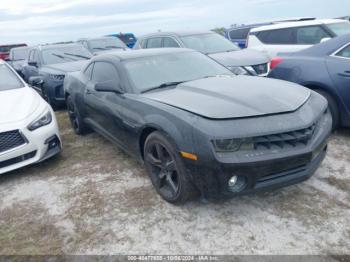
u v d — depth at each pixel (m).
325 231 2.47
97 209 3.04
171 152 2.72
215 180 2.44
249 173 2.38
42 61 8.32
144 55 4.03
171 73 3.77
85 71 4.96
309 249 2.30
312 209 2.75
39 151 3.83
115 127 3.77
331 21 7.47
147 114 3.01
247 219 2.69
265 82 3.38
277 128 2.45
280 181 2.53
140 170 3.80
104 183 3.55
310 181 3.20
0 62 5.47
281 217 2.68
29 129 3.74
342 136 4.30
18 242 2.67
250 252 2.32
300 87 3.32
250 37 8.56
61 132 5.75
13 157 3.64
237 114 2.52
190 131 2.50
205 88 3.18
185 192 2.73
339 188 3.04
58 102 7.33
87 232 2.72
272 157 2.38
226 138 2.36
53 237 2.70
